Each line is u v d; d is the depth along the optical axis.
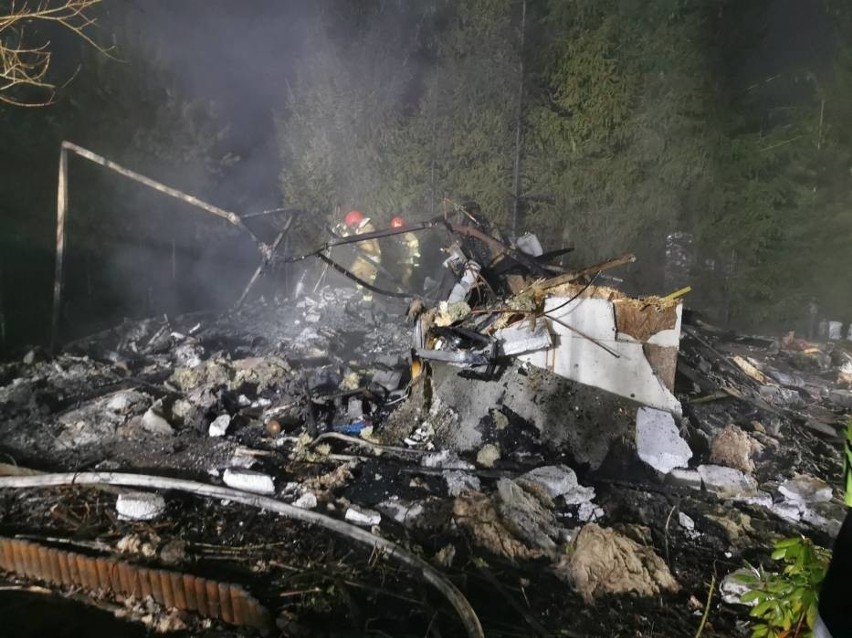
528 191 11.98
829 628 1.74
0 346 7.58
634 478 4.81
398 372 6.17
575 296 5.18
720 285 11.62
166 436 5.38
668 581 3.55
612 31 11.09
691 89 10.86
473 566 3.71
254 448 5.18
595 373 5.17
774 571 3.72
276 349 7.64
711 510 4.40
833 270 11.14
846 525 1.79
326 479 4.65
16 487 4.46
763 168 11.30
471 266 6.49
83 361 7.02
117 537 3.95
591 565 3.59
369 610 3.35
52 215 9.19
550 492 4.37
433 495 4.47
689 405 5.64
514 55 11.53
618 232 11.58
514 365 5.35
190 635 3.31
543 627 3.23
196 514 4.23
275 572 3.66
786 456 5.29
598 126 11.33
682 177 11.15
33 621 3.43
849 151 10.93
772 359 8.16
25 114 9.06
